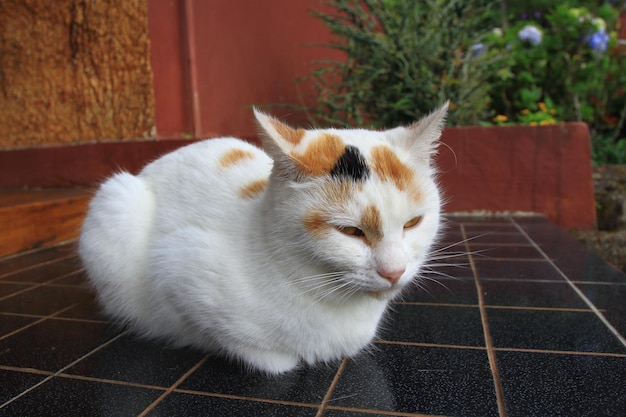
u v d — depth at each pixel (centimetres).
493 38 135
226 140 50
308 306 37
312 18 136
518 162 98
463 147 99
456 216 100
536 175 98
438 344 45
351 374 40
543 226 89
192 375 40
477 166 99
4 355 43
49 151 107
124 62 99
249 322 37
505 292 57
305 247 35
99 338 46
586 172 97
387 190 34
